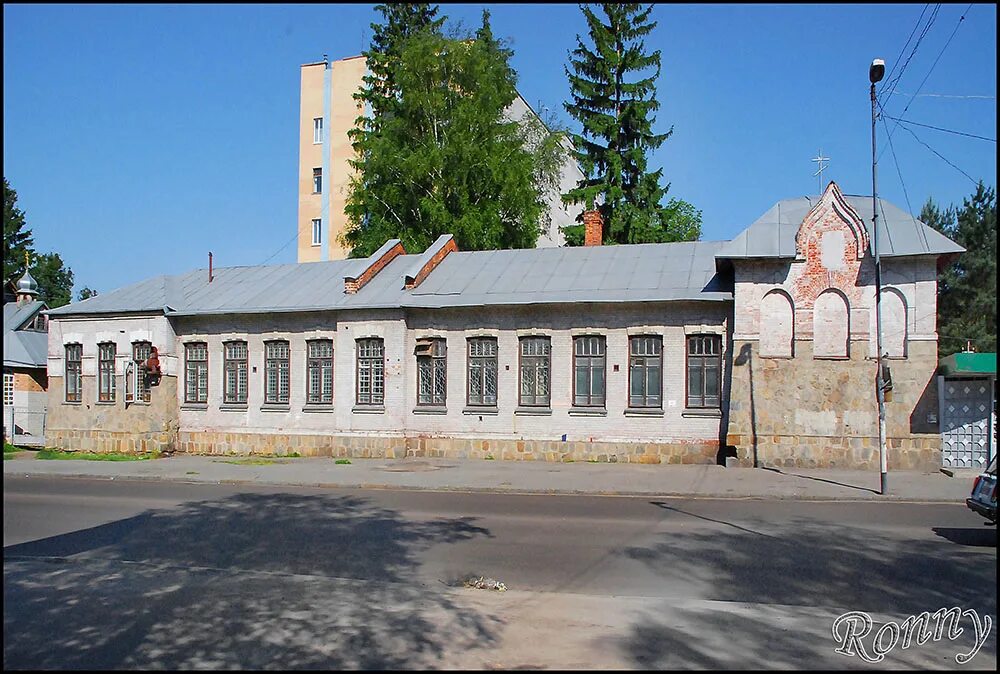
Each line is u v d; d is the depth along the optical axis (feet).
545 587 32.91
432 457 87.51
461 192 132.87
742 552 39.58
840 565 36.65
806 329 74.90
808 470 72.79
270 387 95.91
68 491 65.92
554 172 151.12
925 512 52.60
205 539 43.34
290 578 33.60
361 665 22.95
